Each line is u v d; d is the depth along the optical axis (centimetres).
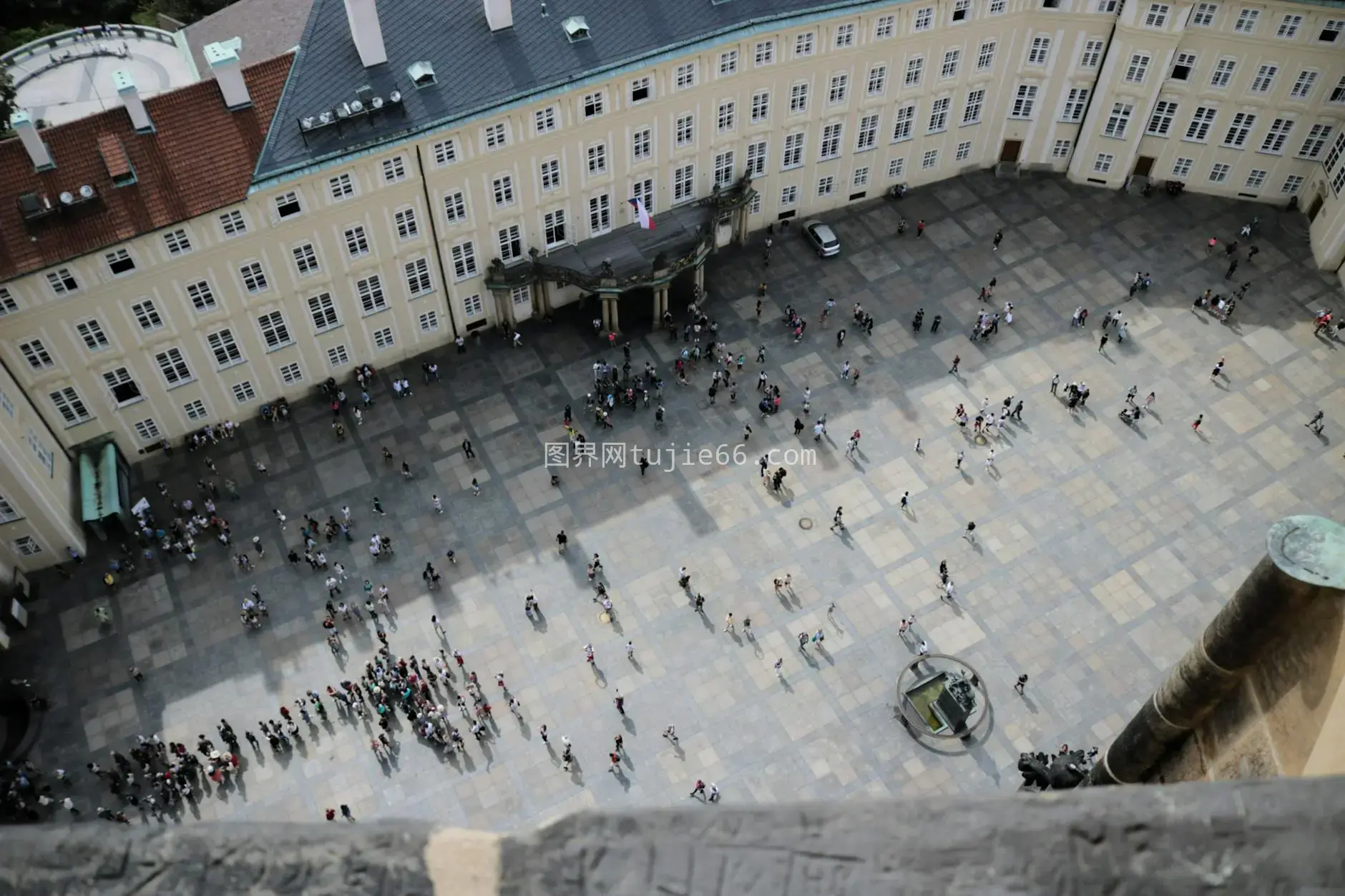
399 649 7088
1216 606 7331
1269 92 8850
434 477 7912
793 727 6806
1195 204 9619
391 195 7475
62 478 7350
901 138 9319
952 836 643
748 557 7538
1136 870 632
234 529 7619
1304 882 621
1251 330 8769
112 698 6881
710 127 8406
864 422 8250
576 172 8075
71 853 644
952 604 7325
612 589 7375
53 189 6569
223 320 7494
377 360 8444
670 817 659
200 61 8088
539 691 6931
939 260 9281
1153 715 2045
